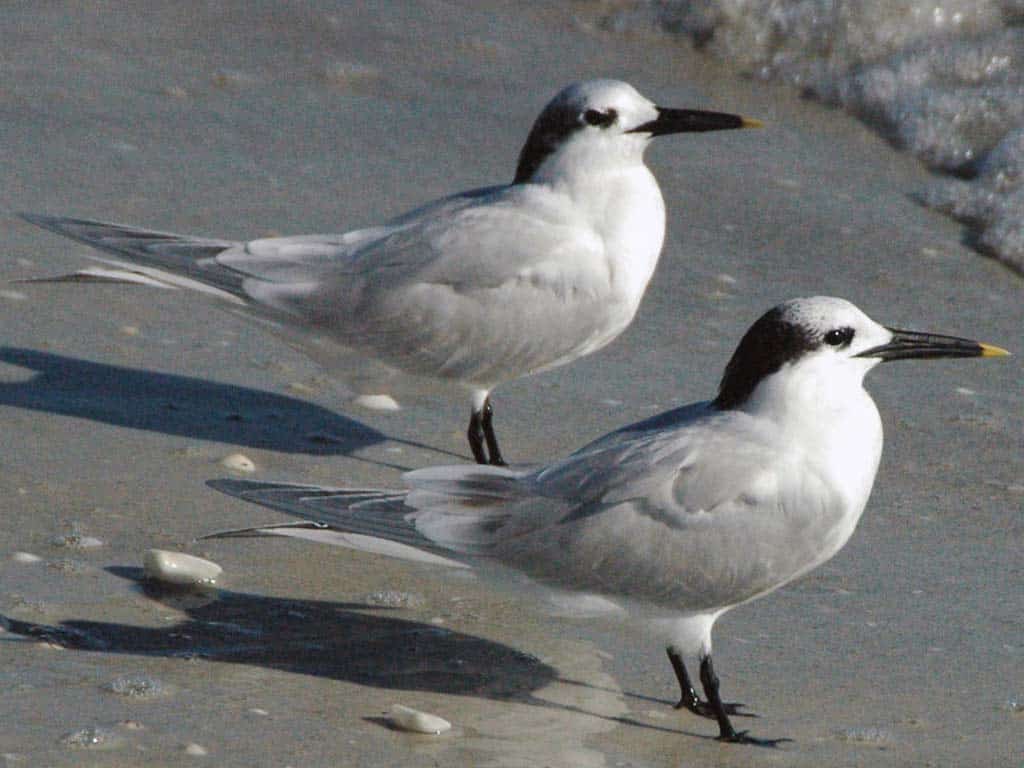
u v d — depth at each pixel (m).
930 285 15.65
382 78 19.19
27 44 19.03
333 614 9.95
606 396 13.29
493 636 9.93
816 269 15.79
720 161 18.03
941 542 11.27
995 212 16.94
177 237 12.53
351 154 17.27
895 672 9.66
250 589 10.11
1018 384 13.84
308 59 19.44
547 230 12.30
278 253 12.45
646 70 19.98
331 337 12.34
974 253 16.36
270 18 20.31
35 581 9.86
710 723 9.15
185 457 11.75
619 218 12.41
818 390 9.34
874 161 18.30
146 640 9.35
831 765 8.68
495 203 12.47
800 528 9.27
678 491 9.24
